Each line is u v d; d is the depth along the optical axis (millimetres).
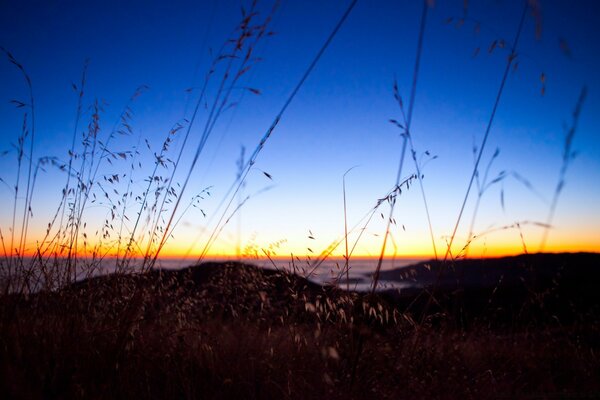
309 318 3043
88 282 2842
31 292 2727
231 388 2457
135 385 2371
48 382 2268
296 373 2604
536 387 2822
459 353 3076
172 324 3014
